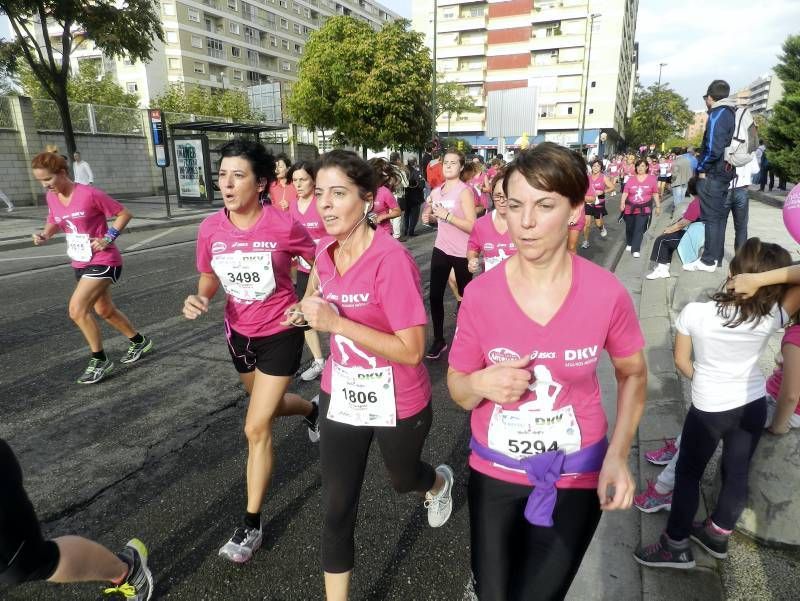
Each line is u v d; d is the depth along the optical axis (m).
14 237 11.79
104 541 2.63
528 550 1.55
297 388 4.44
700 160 6.48
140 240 12.24
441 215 4.75
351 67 26.27
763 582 2.26
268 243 2.54
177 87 47.22
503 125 28.91
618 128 64.44
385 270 1.90
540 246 1.37
